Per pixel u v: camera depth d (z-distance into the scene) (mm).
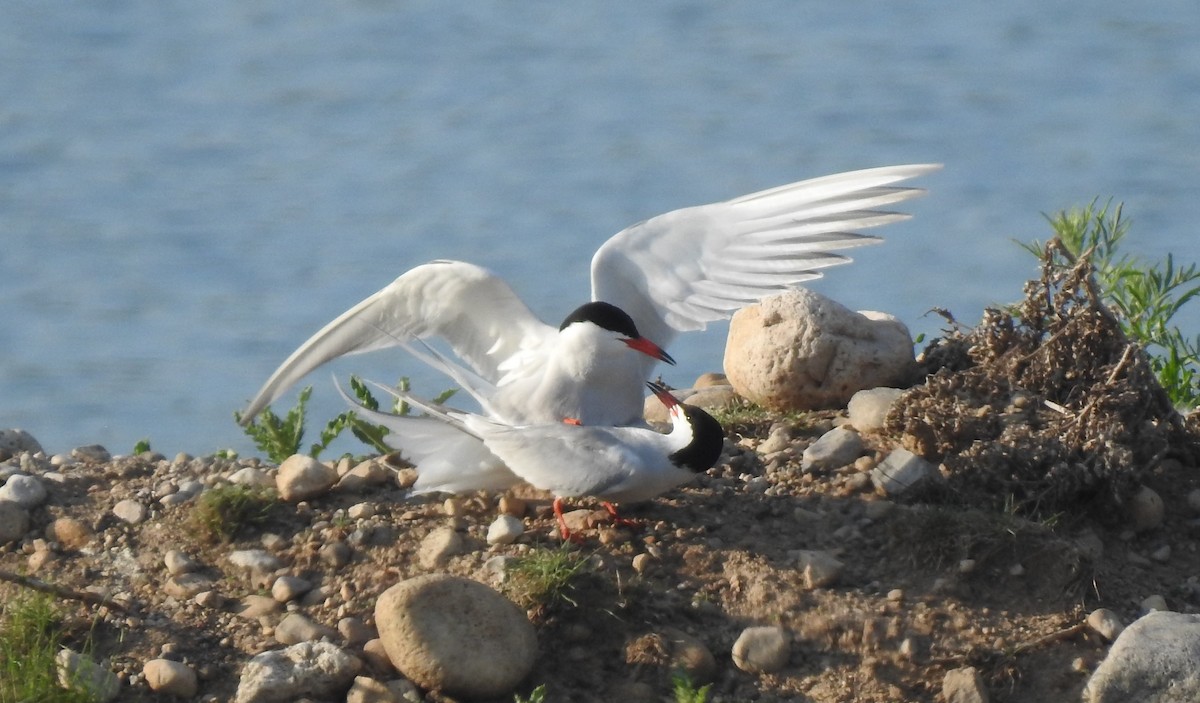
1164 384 13180
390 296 11758
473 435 10289
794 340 12281
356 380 12805
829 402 12312
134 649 9844
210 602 10172
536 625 9875
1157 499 10844
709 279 11156
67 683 9438
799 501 10891
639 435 10242
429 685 9477
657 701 9523
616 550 10352
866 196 10758
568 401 11297
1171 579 10438
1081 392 11289
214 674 9688
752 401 12664
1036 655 9672
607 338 11133
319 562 10453
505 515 10594
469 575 10203
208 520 10680
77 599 10148
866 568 10266
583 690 9617
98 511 11055
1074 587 10055
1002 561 10188
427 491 10633
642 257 11305
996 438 11055
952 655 9648
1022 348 11672
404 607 9531
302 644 9672
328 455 16766
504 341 11836
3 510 10867
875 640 9734
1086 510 10844
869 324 12453
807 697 9547
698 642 9766
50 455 12047
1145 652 9242
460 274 11430
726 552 10344
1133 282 13164
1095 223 12625
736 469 11352
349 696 9430
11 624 9867
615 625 9891
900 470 10922
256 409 12109
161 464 11758
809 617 9883
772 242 10977
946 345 12570
